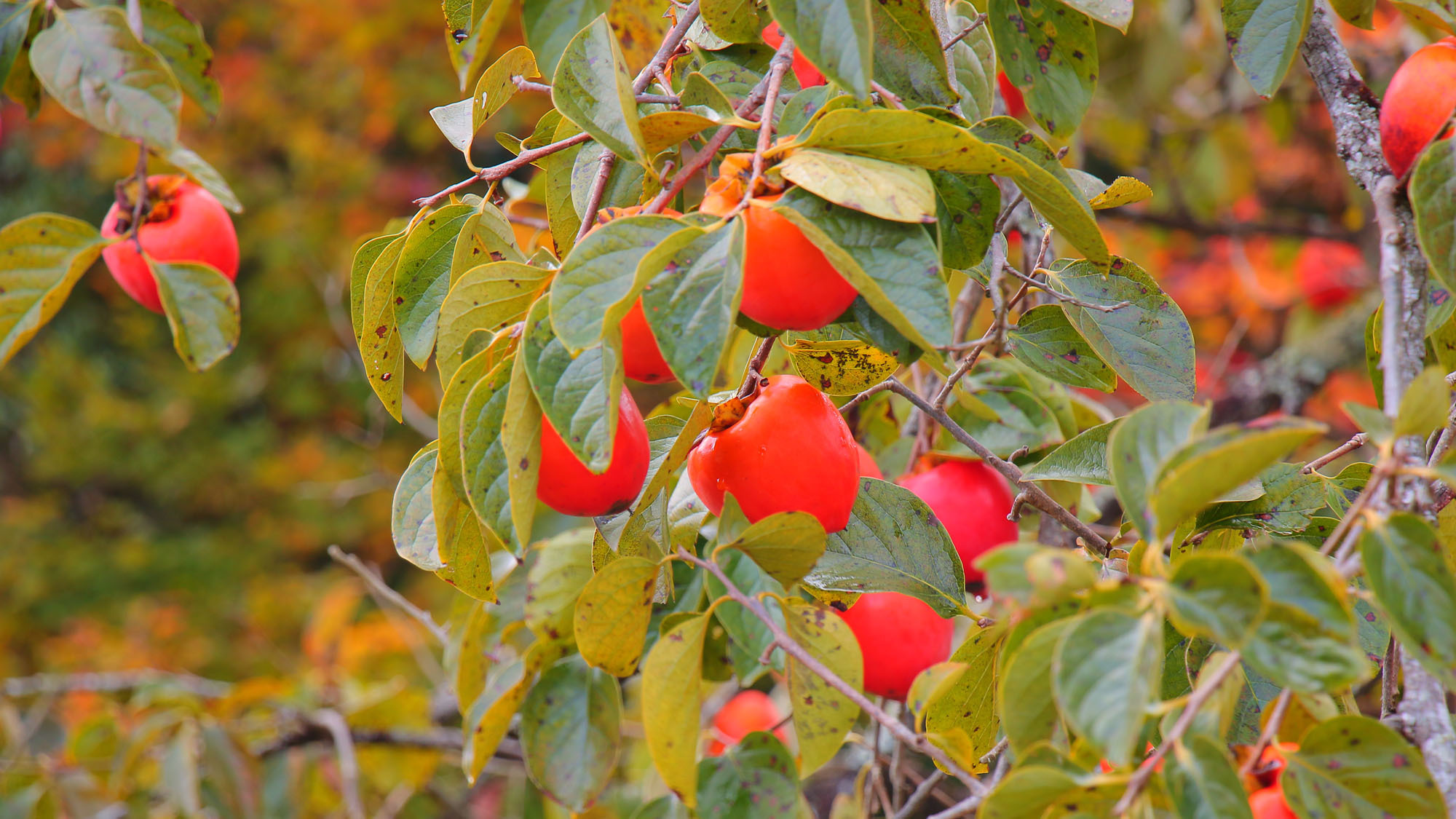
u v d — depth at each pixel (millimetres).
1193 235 3779
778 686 2262
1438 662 1489
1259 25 1701
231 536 7180
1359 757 1526
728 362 1961
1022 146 1619
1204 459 1485
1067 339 1752
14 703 3402
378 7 6656
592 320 1534
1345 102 1718
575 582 1800
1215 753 1499
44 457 7242
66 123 7016
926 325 1535
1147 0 2936
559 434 1554
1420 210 1575
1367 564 1495
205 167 1820
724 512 1649
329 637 3154
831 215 1553
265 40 7383
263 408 7801
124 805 2490
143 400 7879
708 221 1559
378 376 1717
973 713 1699
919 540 1736
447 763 3492
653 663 1620
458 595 1976
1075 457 1747
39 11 1785
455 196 1695
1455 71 1639
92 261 1814
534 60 1701
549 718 1805
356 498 6926
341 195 6871
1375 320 1729
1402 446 1514
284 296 7133
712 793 1712
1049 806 1514
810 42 1557
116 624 6570
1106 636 1488
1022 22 1670
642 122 1594
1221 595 1488
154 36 1820
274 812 2449
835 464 1646
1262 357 4008
